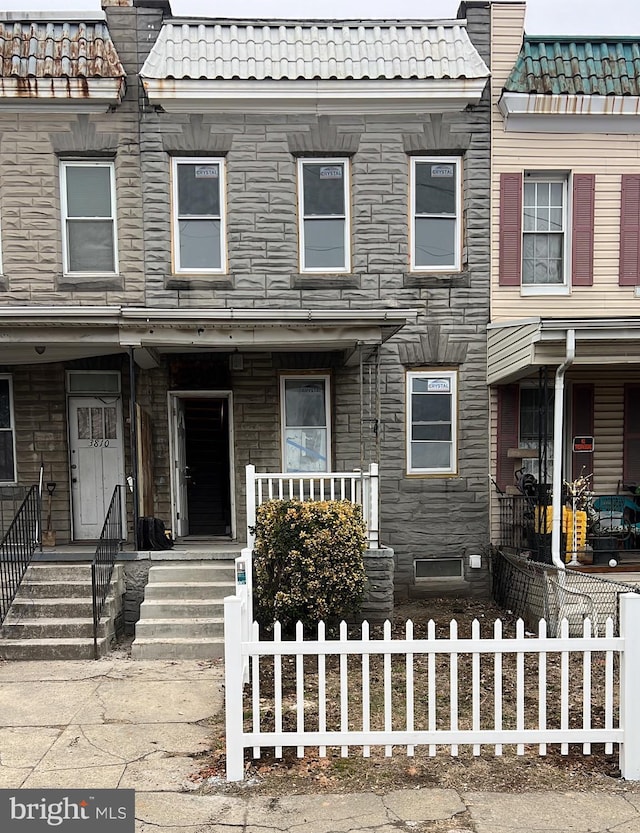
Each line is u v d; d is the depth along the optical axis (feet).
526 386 33.96
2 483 33.09
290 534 24.67
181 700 19.69
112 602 26.35
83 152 31.73
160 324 26.30
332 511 25.16
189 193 32.53
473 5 32.83
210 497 34.42
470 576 33.06
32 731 17.42
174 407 33.30
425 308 33.04
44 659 23.98
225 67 31.63
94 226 32.42
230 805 13.44
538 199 33.96
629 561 29.81
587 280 33.50
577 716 17.75
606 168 33.40
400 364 33.06
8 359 30.99
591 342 25.67
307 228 32.99
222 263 32.60
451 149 32.71
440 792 13.84
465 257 33.09
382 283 32.83
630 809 13.29
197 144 31.91
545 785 14.14
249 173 32.24
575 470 34.17
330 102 32.17
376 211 32.68
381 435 33.06
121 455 33.68
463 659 23.18
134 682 21.38
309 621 24.49
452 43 32.65
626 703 14.53
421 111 32.53
